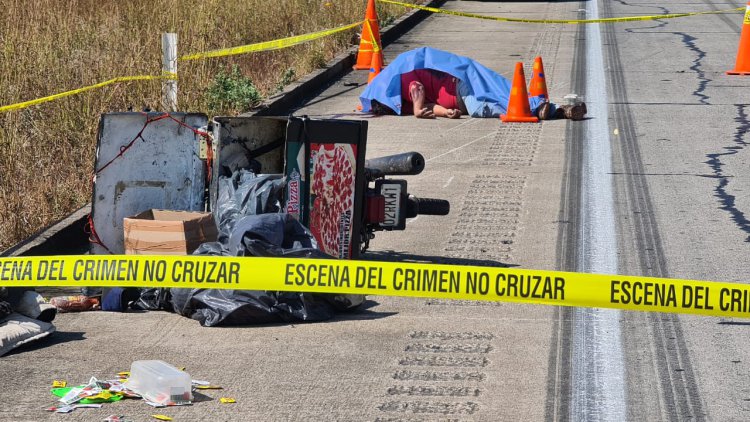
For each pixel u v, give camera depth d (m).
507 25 27.70
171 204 9.13
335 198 8.83
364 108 16.95
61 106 13.34
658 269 9.33
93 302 8.41
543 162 13.65
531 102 16.77
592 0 33.34
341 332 7.65
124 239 8.59
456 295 6.12
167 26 17.88
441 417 6.12
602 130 15.57
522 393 6.51
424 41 24.62
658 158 13.82
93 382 6.54
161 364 6.64
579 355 7.20
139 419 6.05
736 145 14.51
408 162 9.53
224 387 6.57
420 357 7.12
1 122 12.56
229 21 20.92
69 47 15.93
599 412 6.25
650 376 6.82
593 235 10.44
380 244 10.16
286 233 8.22
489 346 7.36
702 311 6.12
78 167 11.95
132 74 14.75
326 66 20.20
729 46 23.70
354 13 24.42
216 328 7.73
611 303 6.09
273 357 7.12
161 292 8.18
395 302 8.43
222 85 15.62
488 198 11.90
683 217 11.09
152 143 9.07
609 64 21.53
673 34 25.69
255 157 9.31
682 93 18.36
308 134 8.64
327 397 6.41
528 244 10.16
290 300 7.90
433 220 11.04
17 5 18.34
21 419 6.04
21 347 7.25
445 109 16.55
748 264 9.47
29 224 10.16
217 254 8.00
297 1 23.98
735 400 6.45
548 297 6.08
